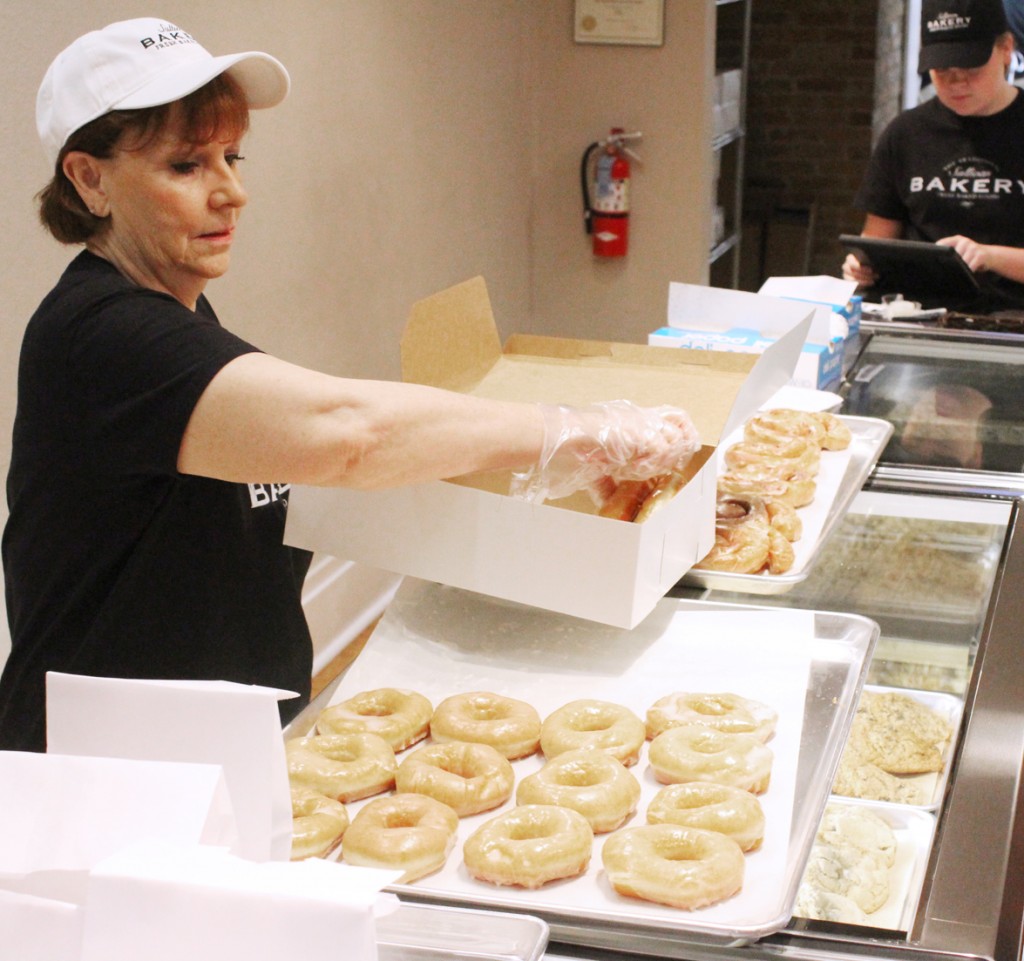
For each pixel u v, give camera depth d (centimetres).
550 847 87
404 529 120
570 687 116
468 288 148
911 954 75
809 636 118
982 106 324
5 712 132
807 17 591
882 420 169
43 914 59
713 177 457
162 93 109
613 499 126
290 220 292
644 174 441
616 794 95
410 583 134
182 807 62
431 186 367
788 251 628
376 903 56
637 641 122
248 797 74
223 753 74
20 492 121
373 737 104
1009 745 96
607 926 81
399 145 343
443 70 366
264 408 102
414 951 73
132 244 120
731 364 149
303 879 57
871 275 288
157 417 105
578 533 111
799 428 161
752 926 78
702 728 103
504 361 155
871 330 221
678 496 116
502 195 426
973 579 126
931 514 141
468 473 119
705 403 142
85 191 118
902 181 346
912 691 111
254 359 104
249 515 133
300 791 96
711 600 129
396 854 87
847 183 619
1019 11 379
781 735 104
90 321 109
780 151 622
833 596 128
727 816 90
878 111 579
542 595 115
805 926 79
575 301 467
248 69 119
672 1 416
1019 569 125
